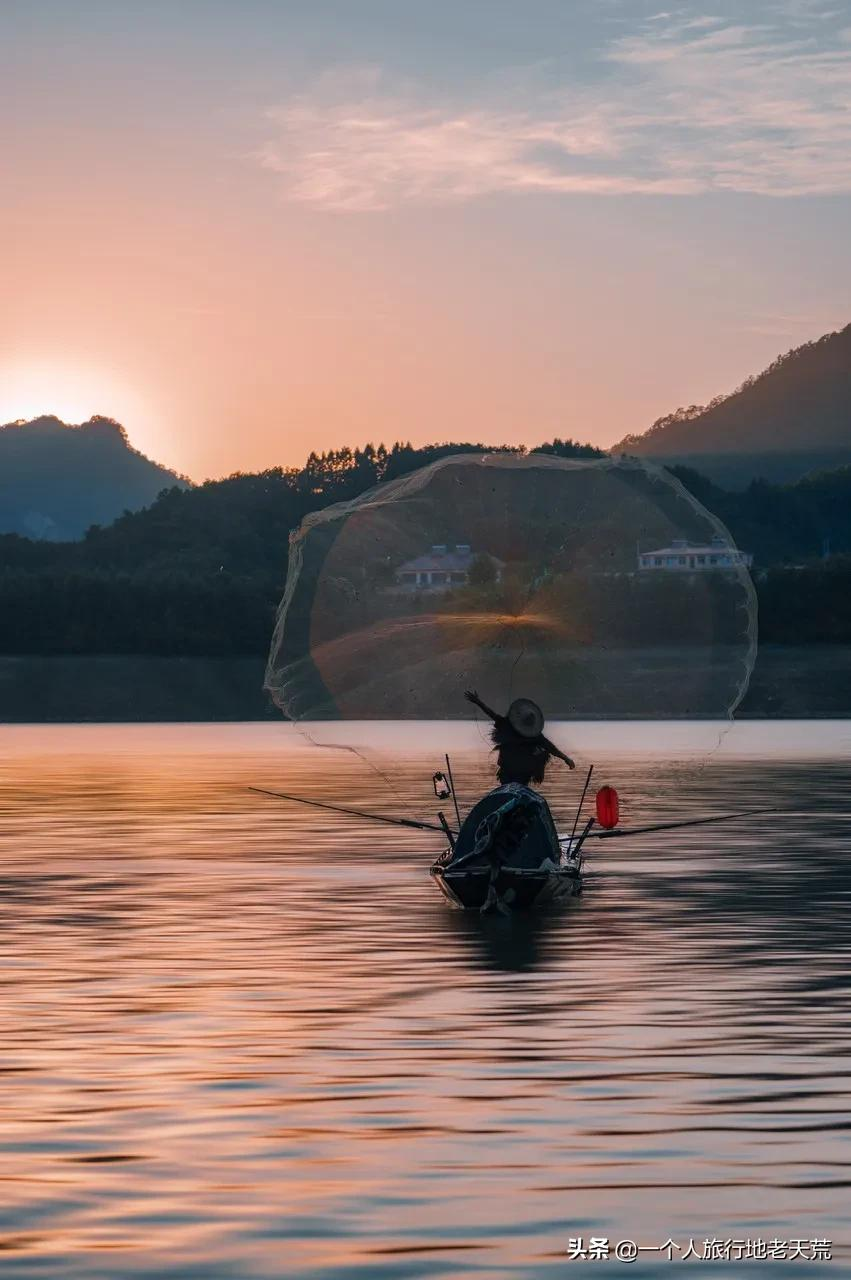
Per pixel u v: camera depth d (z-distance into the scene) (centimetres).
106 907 2448
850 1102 1284
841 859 3138
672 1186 1082
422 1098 1302
